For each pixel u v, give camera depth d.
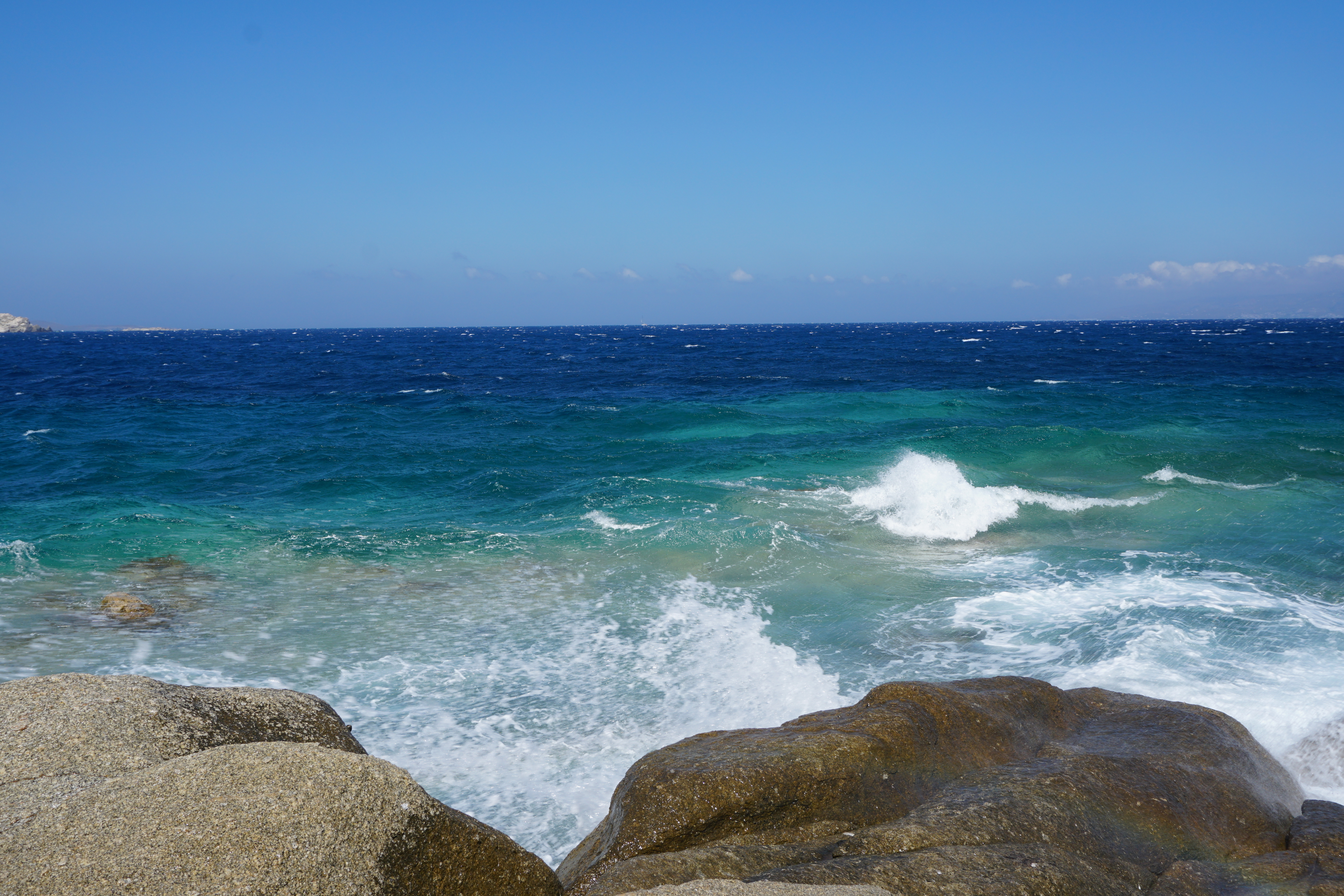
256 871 2.77
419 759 6.83
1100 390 35.78
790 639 9.35
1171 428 24.64
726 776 4.71
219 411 30.66
